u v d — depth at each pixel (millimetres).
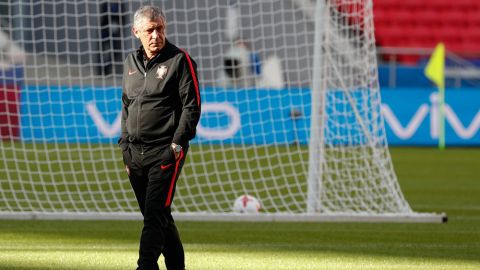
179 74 18500
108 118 56125
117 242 26625
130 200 37344
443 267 22828
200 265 22609
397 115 68188
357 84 37281
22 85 55562
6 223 30734
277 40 62406
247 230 29828
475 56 76125
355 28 36875
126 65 19078
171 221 19328
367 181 37469
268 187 42094
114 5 50188
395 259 24047
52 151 50781
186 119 18359
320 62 33562
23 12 54469
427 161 58312
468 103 68250
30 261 22688
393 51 71688
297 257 24156
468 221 32938
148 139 18672
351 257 24297
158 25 18328
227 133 57125
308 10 62812
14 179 42375
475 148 68000
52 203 36531
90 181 42219
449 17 85500
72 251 24594
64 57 56000
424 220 32406
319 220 32250
